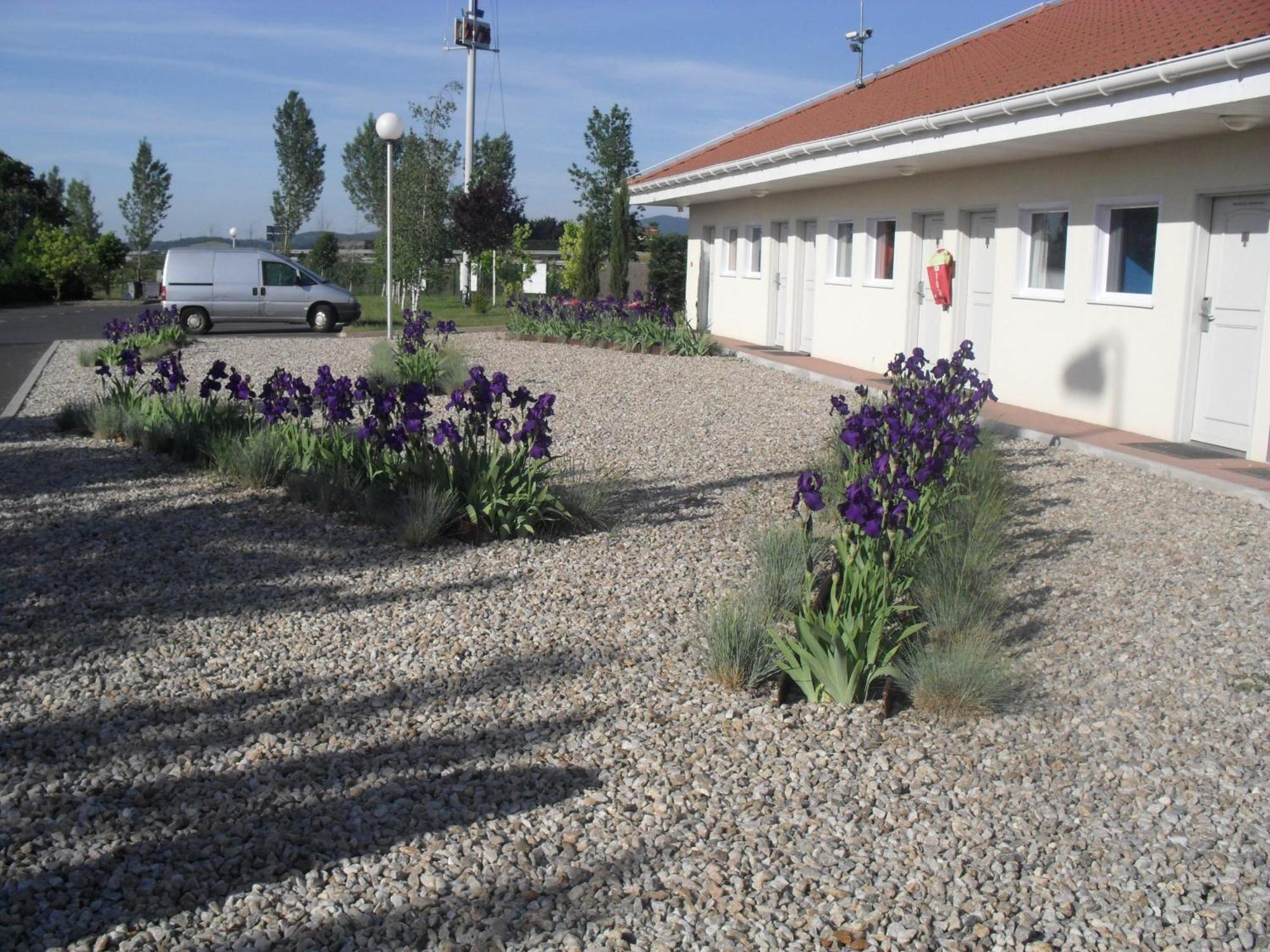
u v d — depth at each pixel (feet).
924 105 42.65
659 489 29.86
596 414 41.75
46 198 234.17
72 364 61.05
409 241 103.50
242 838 12.29
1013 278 42.65
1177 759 14.15
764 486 29.99
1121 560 22.85
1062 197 39.42
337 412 28.81
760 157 53.21
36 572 21.93
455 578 22.06
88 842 12.11
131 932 10.54
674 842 12.32
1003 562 22.24
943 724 15.38
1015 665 17.22
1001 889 11.39
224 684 16.67
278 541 24.45
